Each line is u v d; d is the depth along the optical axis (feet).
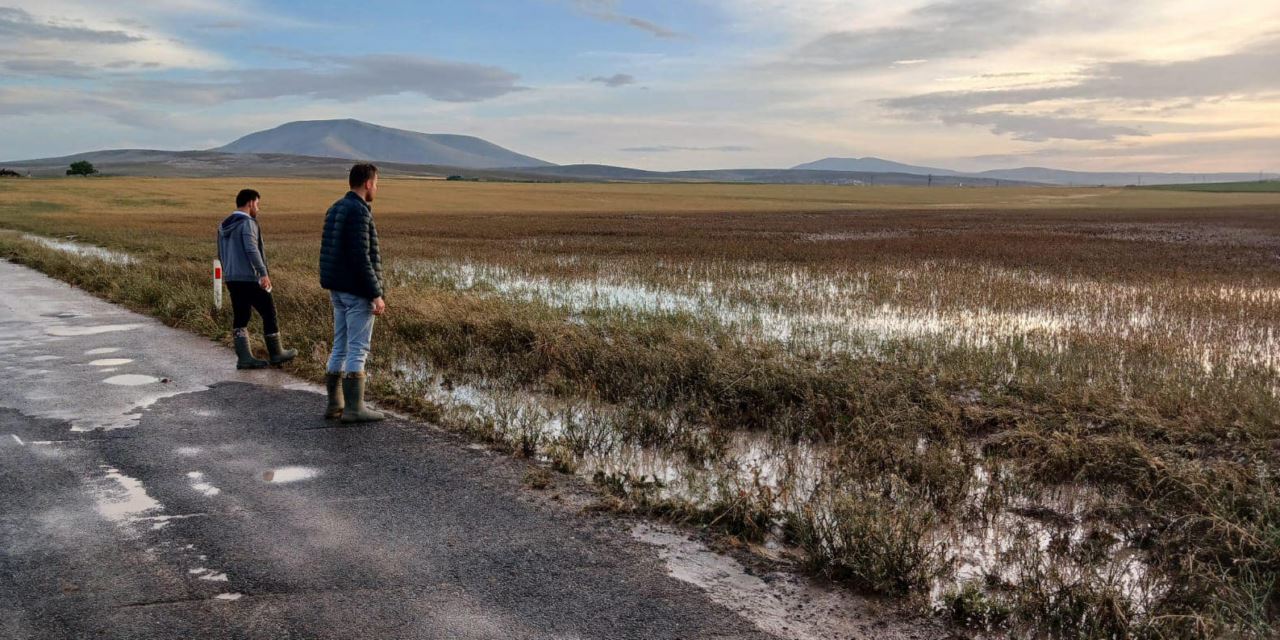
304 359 28.35
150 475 16.81
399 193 293.84
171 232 110.93
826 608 11.65
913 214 218.38
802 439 20.36
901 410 20.99
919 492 16.21
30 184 257.34
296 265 63.67
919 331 36.14
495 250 86.07
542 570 12.65
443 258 75.36
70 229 115.24
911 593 12.14
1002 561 13.30
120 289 45.78
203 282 47.06
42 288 50.06
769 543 13.91
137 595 11.64
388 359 28.17
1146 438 19.25
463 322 32.63
